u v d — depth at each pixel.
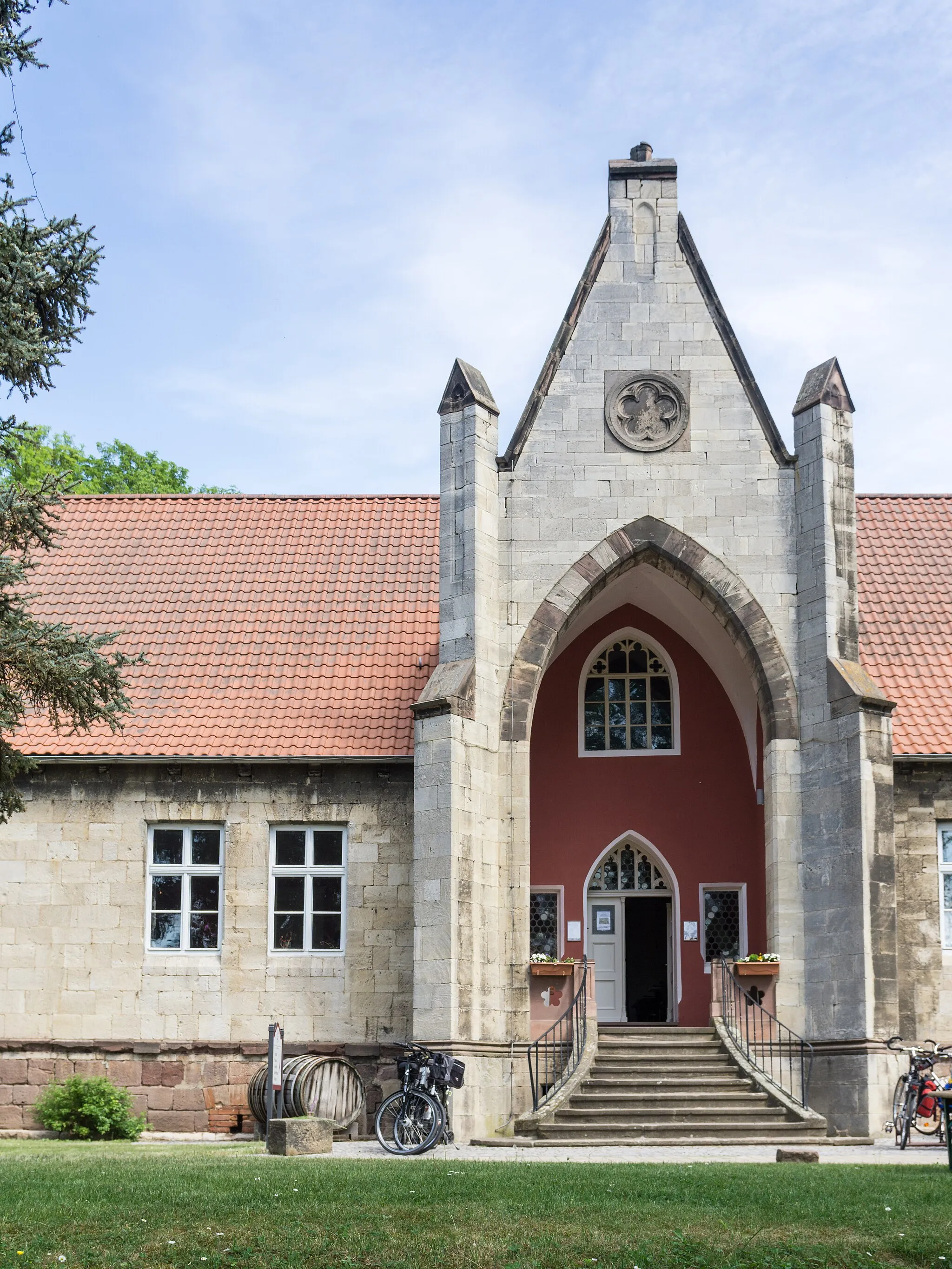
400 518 34.41
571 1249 13.66
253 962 27.72
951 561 32.34
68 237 20.86
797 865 26.56
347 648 30.44
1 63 19.83
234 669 29.97
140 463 52.19
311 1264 13.25
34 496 21.80
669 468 27.91
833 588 27.06
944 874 27.67
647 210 28.91
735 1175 17.08
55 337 21.00
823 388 27.69
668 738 31.11
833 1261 13.55
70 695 21.97
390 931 27.69
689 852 30.55
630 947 31.42
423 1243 13.77
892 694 28.83
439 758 25.89
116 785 28.41
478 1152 21.95
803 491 27.64
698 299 28.48
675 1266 13.34
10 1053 27.50
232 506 34.84
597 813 30.86
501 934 26.34
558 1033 26.12
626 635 31.38
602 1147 22.53
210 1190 15.70
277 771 28.33
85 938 27.91
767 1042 25.80
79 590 32.00
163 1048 27.28
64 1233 13.85
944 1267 13.45
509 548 27.70
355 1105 25.16
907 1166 18.20
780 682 27.14
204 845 28.33
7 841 28.30
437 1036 24.89
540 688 31.31
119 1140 26.39
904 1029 27.03
